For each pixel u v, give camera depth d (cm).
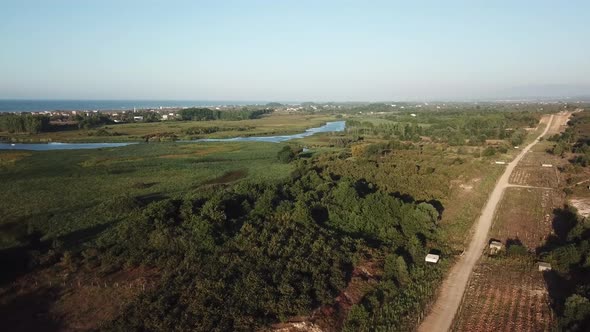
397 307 4219
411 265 5100
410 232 6103
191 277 4262
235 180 10019
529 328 4034
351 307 4047
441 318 4212
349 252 4991
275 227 5378
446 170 10088
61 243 5447
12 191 8750
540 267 5225
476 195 8462
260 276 4200
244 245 4844
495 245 5838
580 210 7444
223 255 4581
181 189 9056
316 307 3988
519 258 5541
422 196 7931
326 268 4534
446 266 5322
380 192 7444
